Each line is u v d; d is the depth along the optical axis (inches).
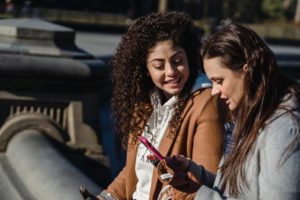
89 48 962.7
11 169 231.3
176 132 130.3
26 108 271.1
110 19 1953.7
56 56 271.1
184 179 114.6
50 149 235.1
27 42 272.4
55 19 1609.3
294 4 2935.5
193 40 132.0
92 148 274.1
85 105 275.3
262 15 2874.0
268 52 105.6
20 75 265.1
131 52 134.8
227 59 105.3
